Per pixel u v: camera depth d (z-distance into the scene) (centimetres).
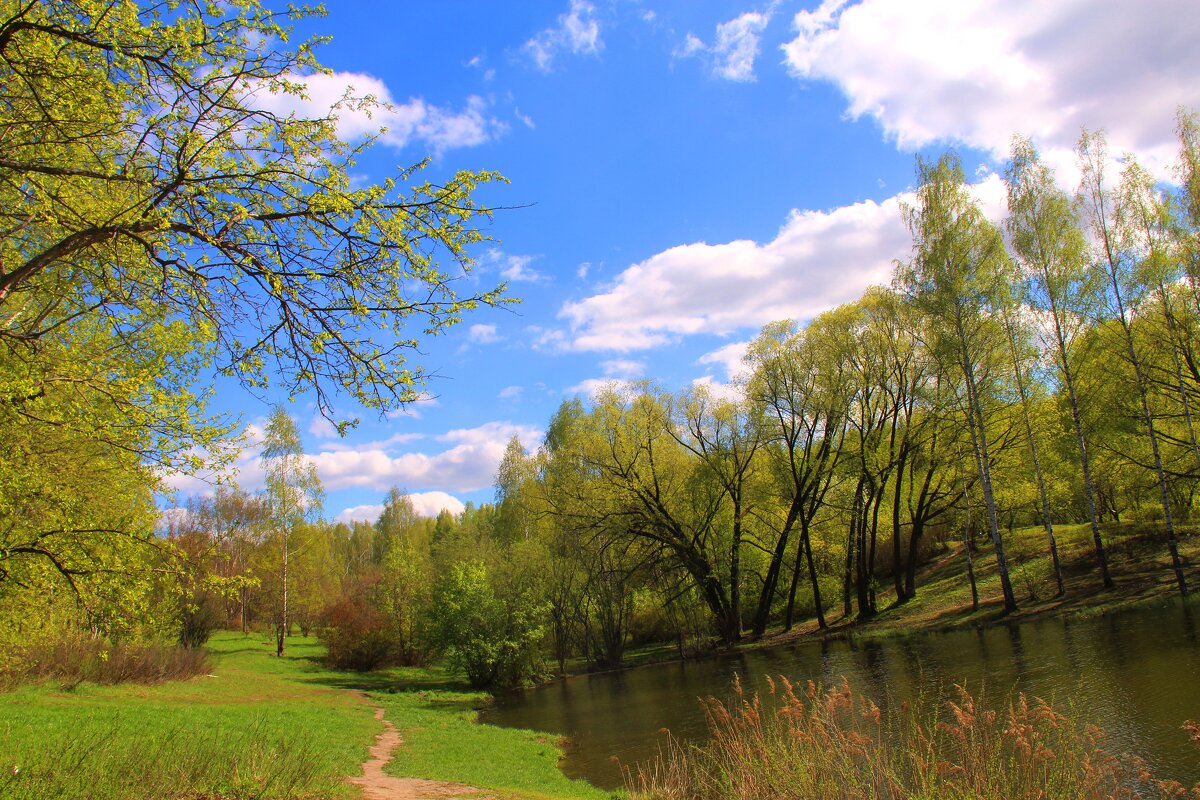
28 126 869
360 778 1396
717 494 4053
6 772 816
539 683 3781
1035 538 4162
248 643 5841
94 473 1239
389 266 874
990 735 895
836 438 4038
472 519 9725
